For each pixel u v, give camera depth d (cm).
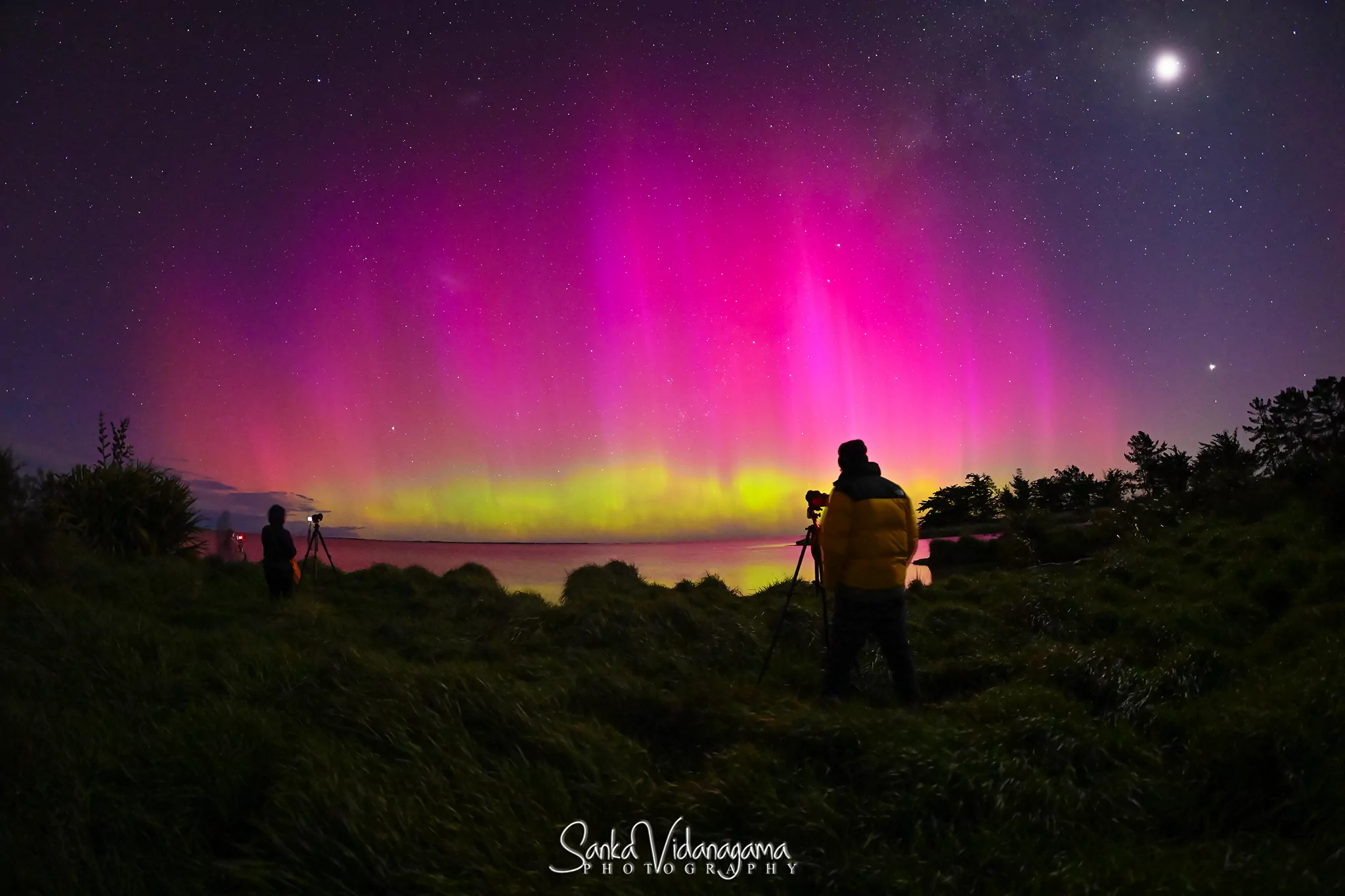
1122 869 271
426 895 269
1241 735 349
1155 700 462
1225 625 707
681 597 1004
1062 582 1058
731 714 436
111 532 1375
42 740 357
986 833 296
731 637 736
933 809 318
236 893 277
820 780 349
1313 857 274
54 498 1272
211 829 316
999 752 353
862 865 279
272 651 560
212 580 1188
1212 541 1161
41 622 600
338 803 306
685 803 323
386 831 294
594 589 1134
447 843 292
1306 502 1186
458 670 490
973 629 804
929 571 1659
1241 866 267
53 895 264
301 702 445
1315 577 777
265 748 366
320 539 1283
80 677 476
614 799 338
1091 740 374
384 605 1111
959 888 273
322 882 276
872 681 597
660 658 663
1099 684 493
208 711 411
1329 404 3109
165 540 1462
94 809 316
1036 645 636
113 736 374
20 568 892
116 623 621
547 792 340
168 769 344
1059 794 329
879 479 520
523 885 274
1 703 398
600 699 473
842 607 506
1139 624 732
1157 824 319
